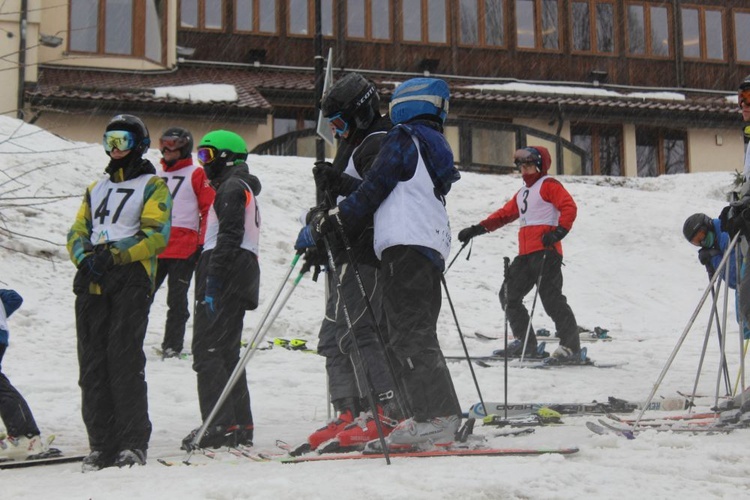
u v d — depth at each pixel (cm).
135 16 2652
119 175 557
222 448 579
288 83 2800
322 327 588
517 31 3142
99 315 539
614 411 653
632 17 3250
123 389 530
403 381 504
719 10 3325
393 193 504
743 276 596
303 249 534
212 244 609
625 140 3088
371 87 578
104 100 2383
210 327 585
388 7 3033
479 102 2902
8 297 632
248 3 2928
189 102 2450
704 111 3062
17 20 2339
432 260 501
